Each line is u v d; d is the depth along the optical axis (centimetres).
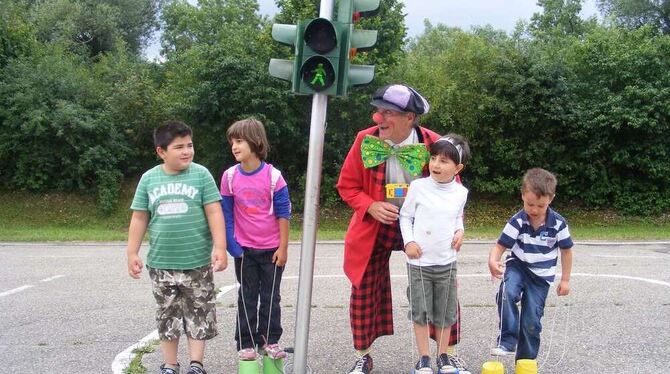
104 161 2205
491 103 2192
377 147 416
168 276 409
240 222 443
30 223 2083
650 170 2167
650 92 2100
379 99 405
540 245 426
